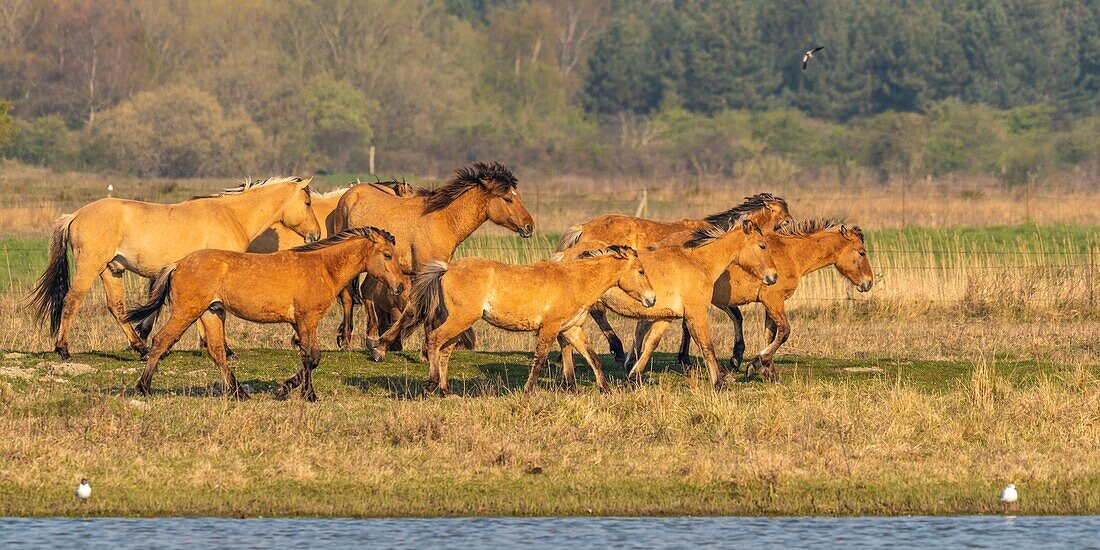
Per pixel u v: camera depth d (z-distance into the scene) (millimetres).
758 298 66750
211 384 61188
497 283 57406
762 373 66375
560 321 58688
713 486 45844
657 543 40844
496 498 44344
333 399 58031
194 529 41688
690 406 55500
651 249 62062
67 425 51375
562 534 41656
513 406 54438
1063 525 43094
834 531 42250
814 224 68875
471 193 69188
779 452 49188
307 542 40562
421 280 58406
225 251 56656
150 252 66375
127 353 69312
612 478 46375
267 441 49438
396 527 42188
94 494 43750
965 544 40969
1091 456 49875
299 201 70625
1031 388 62469
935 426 53906
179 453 48031
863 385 63250
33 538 40500
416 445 49500
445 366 59531
